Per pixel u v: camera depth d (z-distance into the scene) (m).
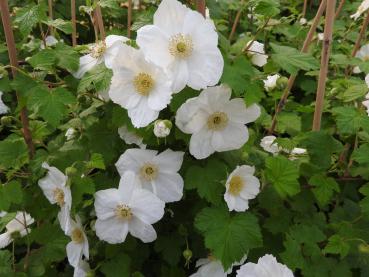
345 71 0.35
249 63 0.21
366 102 0.23
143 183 0.23
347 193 0.26
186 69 0.21
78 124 0.25
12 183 0.23
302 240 0.22
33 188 0.25
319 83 0.24
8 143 0.24
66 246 0.25
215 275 0.23
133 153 0.23
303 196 0.24
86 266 0.24
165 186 0.23
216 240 0.21
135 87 0.21
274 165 0.23
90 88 0.24
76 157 0.23
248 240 0.21
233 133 0.22
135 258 0.25
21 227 0.27
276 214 0.24
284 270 0.19
